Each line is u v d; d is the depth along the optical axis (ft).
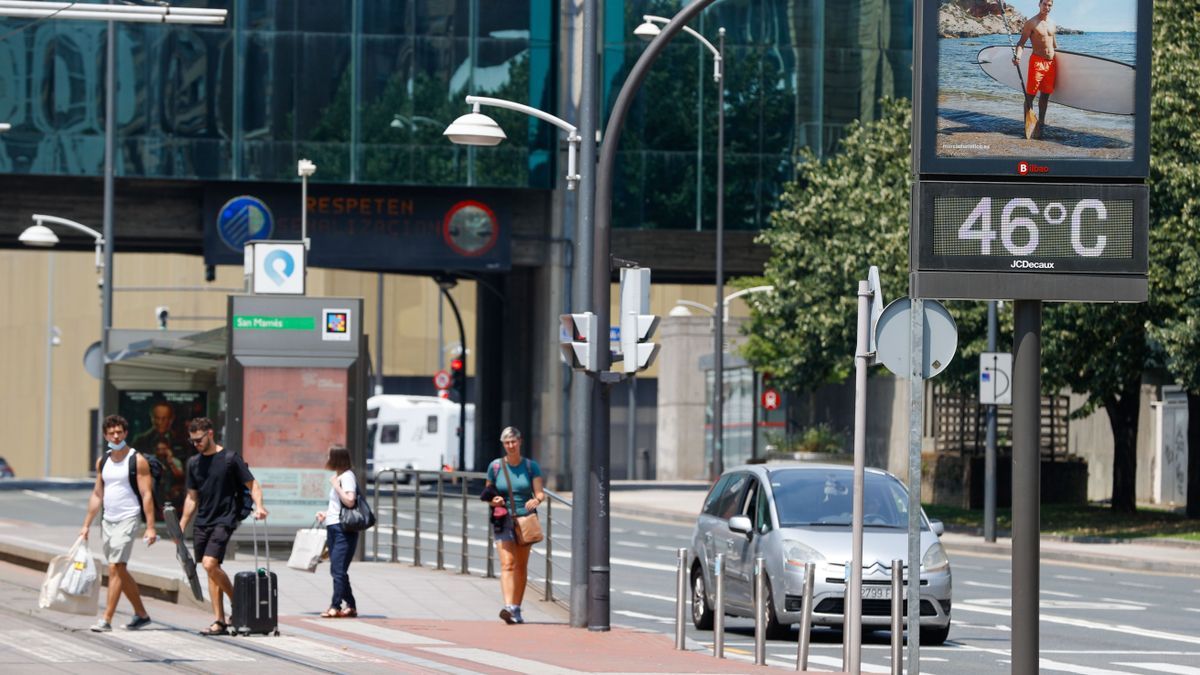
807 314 549.13
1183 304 432.25
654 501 591.78
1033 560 145.59
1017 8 147.33
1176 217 428.15
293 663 185.68
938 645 223.92
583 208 233.35
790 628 236.22
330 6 608.60
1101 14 147.23
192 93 600.80
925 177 147.13
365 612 244.83
